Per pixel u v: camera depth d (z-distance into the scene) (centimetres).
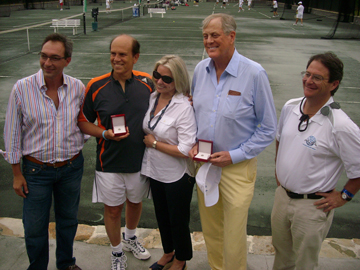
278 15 3381
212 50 229
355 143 203
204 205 266
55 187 259
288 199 233
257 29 2205
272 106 238
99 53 1362
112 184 263
